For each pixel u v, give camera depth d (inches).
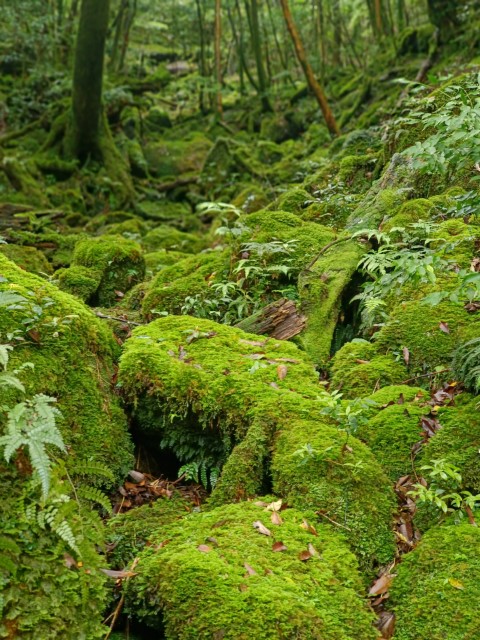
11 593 96.7
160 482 142.5
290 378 150.8
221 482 131.0
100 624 102.8
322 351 173.8
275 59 847.1
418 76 504.4
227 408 141.4
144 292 217.5
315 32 757.9
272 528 115.0
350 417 130.1
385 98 529.3
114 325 186.5
